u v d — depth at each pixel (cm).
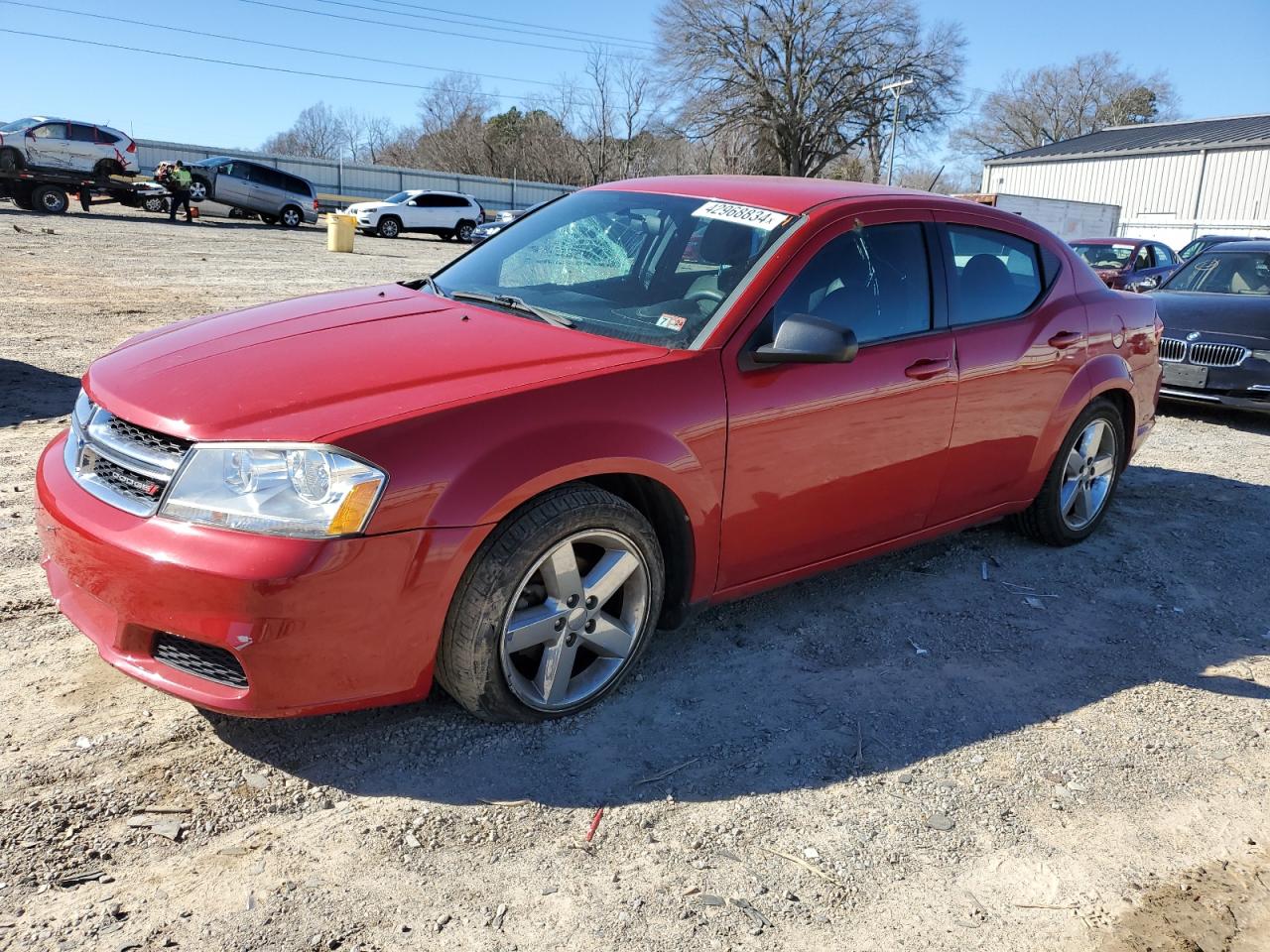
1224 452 725
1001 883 249
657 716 311
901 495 379
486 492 261
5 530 423
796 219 349
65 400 673
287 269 1819
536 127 7006
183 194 2956
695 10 5169
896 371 358
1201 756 313
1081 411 455
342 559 242
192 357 295
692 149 6275
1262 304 828
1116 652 382
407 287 397
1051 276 448
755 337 321
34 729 279
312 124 8269
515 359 293
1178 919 241
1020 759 304
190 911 218
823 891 240
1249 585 459
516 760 281
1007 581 442
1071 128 7888
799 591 416
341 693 255
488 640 273
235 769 268
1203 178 3716
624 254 365
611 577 299
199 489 244
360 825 250
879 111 5300
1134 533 519
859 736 309
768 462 324
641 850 249
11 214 2606
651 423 292
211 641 239
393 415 257
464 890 231
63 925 211
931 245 388
